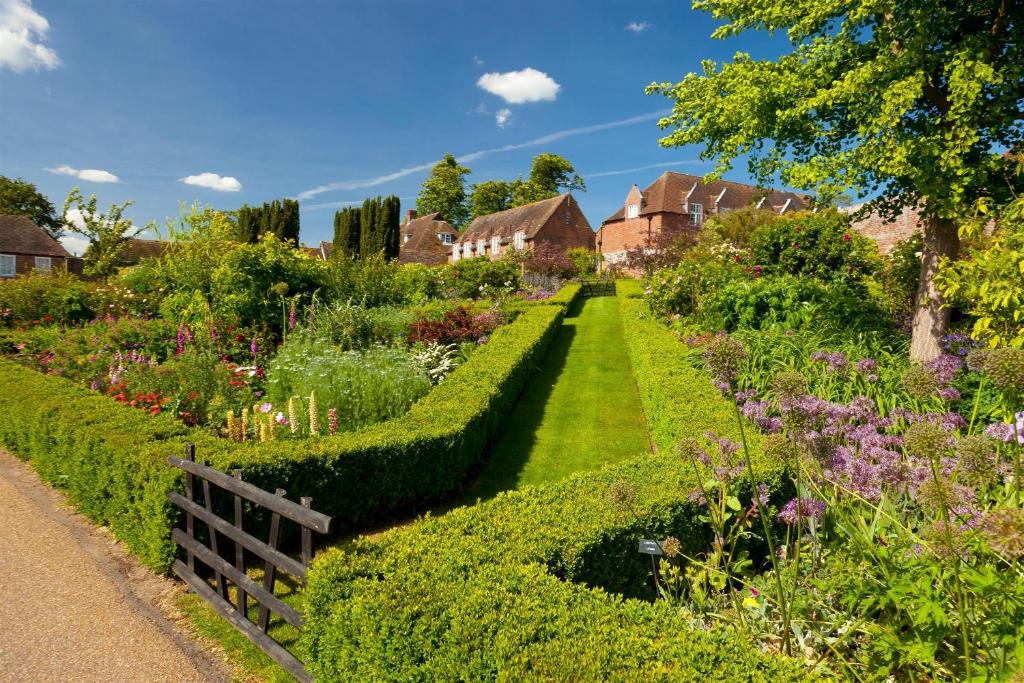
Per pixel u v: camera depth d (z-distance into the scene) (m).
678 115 8.41
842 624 2.49
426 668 2.05
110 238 23.97
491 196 53.25
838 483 2.77
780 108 7.24
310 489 4.43
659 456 4.11
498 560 2.76
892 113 5.67
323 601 2.53
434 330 10.16
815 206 7.86
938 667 2.08
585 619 2.21
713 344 2.46
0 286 13.46
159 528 3.90
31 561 4.14
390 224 41.53
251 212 42.91
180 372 6.93
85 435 4.75
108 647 3.21
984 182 6.03
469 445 5.58
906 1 6.04
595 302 20.42
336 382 6.61
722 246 14.04
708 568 2.84
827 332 8.01
